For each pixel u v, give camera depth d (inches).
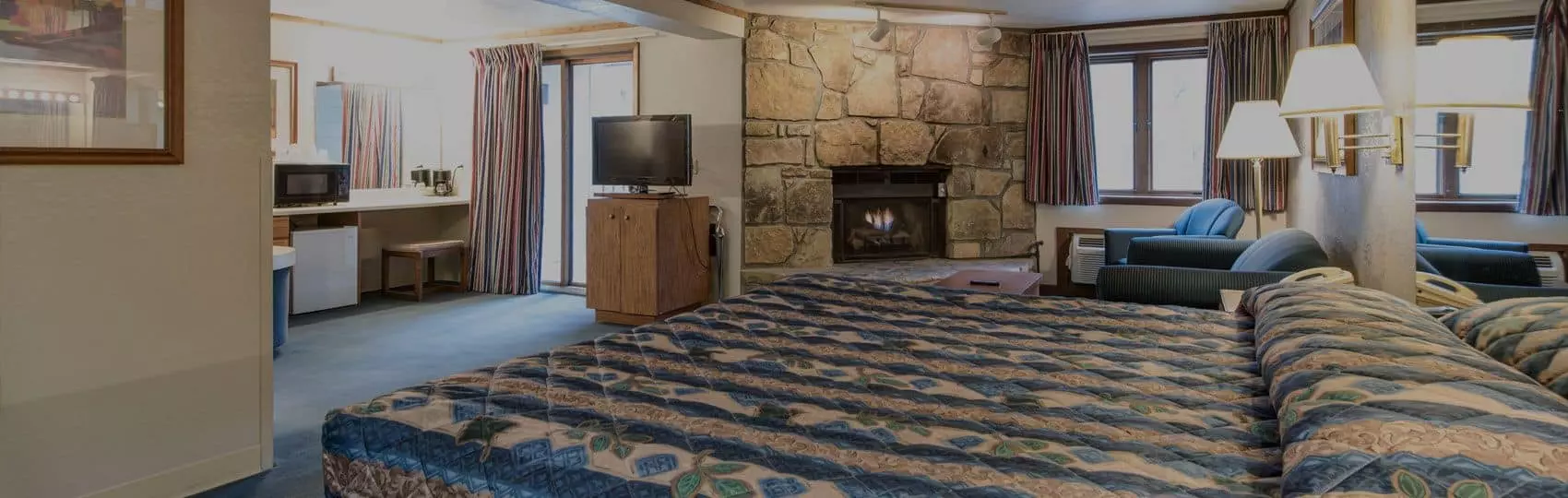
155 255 103.3
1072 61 247.4
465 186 281.9
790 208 241.4
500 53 267.4
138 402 102.7
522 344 198.4
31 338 93.2
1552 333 56.7
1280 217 227.5
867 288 115.0
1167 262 193.5
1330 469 38.7
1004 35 253.0
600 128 230.4
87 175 96.7
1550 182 68.7
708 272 240.8
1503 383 45.6
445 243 269.7
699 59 241.3
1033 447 53.8
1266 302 83.2
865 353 80.7
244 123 112.0
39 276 93.4
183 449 107.3
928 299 108.2
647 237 216.4
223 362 111.1
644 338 87.4
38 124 92.2
